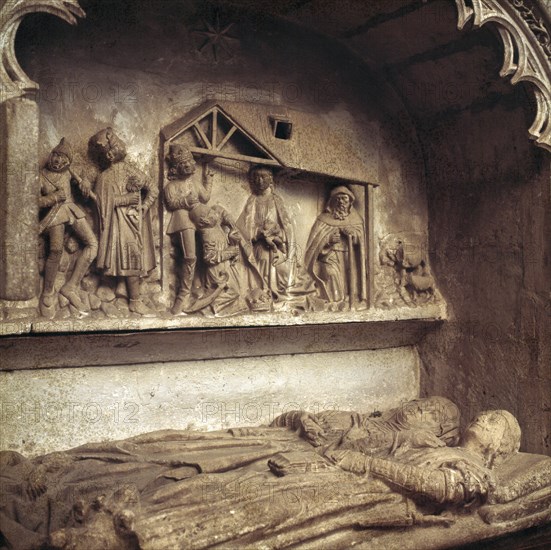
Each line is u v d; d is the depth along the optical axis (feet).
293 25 13.10
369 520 9.91
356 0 11.98
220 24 12.49
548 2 11.75
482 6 11.41
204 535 8.79
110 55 11.64
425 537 10.14
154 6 11.88
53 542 8.50
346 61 13.70
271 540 9.22
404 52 13.19
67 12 9.46
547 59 11.97
